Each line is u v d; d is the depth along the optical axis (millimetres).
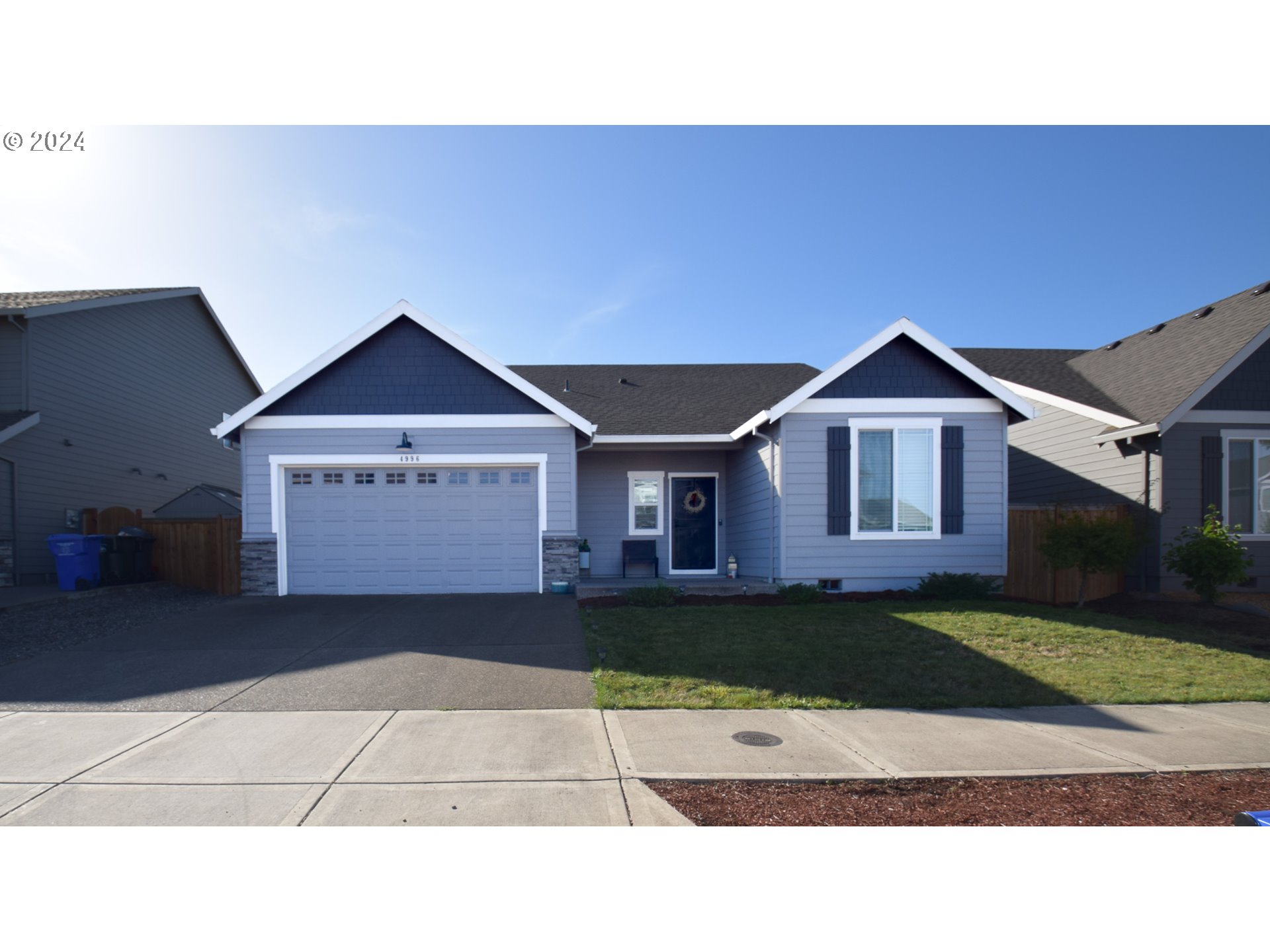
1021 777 5523
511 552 13727
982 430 13539
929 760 5816
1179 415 13438
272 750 5895
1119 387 16031
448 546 13664
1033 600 13336
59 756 5766
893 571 13367
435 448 13578
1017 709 7285
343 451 13461
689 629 10156
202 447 23344
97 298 17891
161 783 5234
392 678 7992
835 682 7914
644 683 7766
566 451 13719
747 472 15242
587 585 13117
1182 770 5699
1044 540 12961
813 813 4898
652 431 15055
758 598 12719
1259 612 11562
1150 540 13875
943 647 9312
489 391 13695
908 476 13469
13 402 16125
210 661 8664
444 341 13609
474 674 8125
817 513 13281
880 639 9602
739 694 7484
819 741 6219
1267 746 6242
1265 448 14266
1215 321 15766
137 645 9469
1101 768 5715
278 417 13438
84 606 12547
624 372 19453
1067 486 16141
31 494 16250
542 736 6246
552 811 4832
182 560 15727
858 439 13422
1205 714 7160
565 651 9102
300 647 9297
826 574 13281
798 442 13289
